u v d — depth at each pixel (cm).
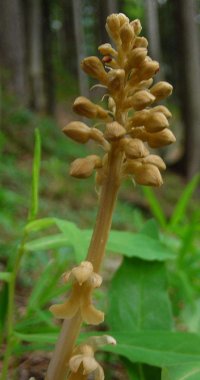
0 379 26
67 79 439
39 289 30
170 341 24
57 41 502
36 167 26
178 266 40
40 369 32
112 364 33
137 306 29
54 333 26
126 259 30
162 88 21
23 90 291
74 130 21
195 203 182
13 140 190
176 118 381
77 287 19
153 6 276
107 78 20
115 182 20
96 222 21
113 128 19
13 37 288
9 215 88
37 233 81
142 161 21
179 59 244
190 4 236
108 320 29
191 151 250
